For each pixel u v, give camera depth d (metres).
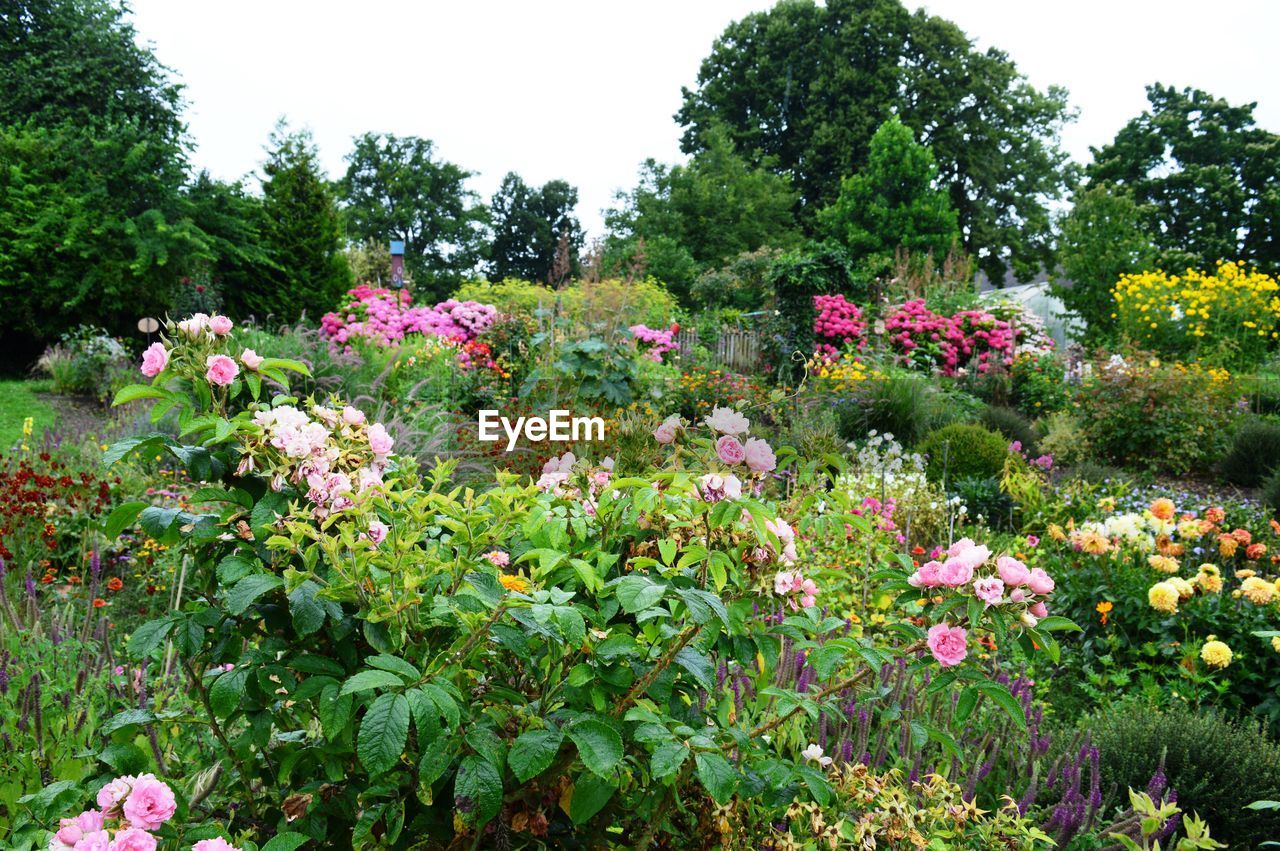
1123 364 10.59
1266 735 3.58
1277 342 14.55
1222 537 4.75
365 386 8.03
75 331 14.04
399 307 14.05
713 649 1.90
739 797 1.80
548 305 14.62
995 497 7.18
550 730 1.47
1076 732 3.13
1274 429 9.14
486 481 5.55
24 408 11.05
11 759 2.32
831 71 30.83
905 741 2.63
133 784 1.48
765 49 31.84
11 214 14.02
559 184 46.66
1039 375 13.05
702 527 1.90
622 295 13.79
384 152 41.47
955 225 27.23
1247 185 29.83
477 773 1.41
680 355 14.44
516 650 1.54
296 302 16.53
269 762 1.82
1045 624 1.85
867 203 27.52
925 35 30.27
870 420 10.30
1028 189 31.31
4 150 14.66
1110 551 4.71
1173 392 9.88
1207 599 4.23
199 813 1.96
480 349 8.86
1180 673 3.97
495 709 1.61
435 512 1.96
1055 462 10.00
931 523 6.24
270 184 17.03
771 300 15.77
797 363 13.15
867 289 18.69
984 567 1.88
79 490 5.20
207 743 2.26
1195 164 29.95
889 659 1.95
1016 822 2.18
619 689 1.68
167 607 4.20
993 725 3.01
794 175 31.92
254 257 15.86
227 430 1.69
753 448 2.08
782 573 1.87
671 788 1.73
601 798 1.52
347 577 1.57
